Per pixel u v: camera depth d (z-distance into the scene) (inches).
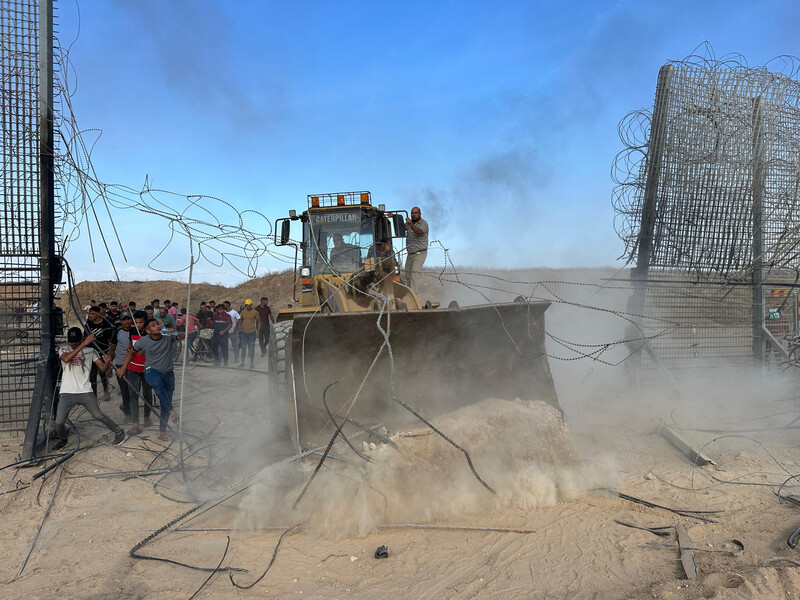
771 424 306.3
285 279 1362.0
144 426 327.0
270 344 286.0
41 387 283.3
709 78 387.9
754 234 392.8
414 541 175.5
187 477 244.1
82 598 146.4
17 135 290.4
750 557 154.8
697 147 387.2
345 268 329.7
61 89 279.0
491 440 219.0
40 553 175.5
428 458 208.8
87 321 350.9
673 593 136.1
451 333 232.8
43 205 294.2
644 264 388.5
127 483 239.5
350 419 227.8
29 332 306.0
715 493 209.0
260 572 158.7
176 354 612.1
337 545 175.0
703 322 396.2
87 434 312.7
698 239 390.3
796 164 382.9
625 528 179.3
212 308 706.8
